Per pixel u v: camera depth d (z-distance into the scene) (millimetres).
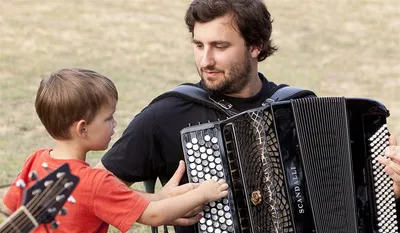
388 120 11820
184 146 3975
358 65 16188
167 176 4254
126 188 3680
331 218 4059
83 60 15016
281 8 20266
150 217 3650
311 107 4078
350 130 4129
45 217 3162
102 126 3691
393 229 4156
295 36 18031
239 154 3951
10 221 3117
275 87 4391
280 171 4039
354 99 4137
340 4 20859
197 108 4211
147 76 14227
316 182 4047
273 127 4035
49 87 3615
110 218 3607
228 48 4094
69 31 16875
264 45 4281
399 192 4188
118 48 16078
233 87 4168
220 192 3865
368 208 4152
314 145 4066
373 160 4148
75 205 3561
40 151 3789
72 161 3623
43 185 3184
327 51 17078
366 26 19141
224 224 3939
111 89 3721
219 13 4051
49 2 18906
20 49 15211
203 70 4145
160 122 4168
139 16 18672
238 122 3988
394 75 15656
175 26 18172
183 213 3742
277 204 4023
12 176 7957
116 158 4148
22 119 10570
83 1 19312
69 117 3592
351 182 4098
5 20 17125
